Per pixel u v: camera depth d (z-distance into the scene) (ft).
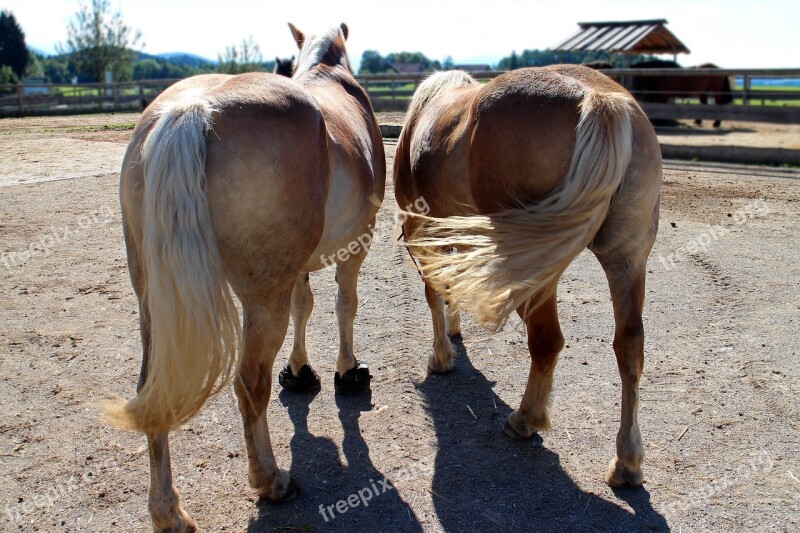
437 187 11.23
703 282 17.99
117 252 20.52
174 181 7.05
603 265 9.34
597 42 70.23
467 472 10.20
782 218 24.20
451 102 11.66
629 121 8.41
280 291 8.57
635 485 9.64
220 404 12.17
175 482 9.92
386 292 17.87
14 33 181.88
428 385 13.09
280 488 9.44
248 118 7.71
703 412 11.66
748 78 42.37
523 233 8.55
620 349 9.23
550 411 11.00
